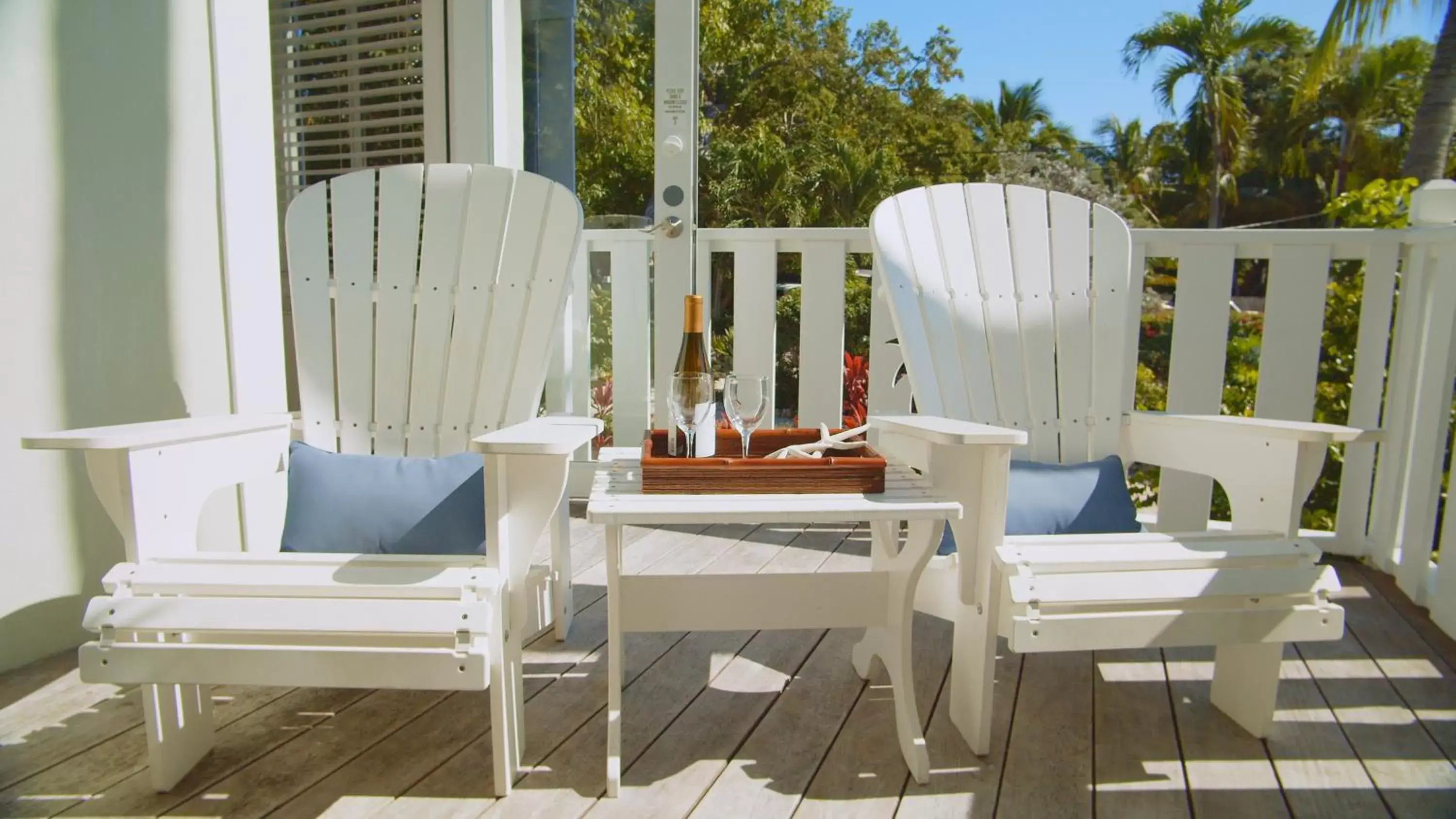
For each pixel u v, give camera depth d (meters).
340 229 1.77
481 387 1.75
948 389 1.72
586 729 1.50
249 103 2.04
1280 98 17.97
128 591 1.19
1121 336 1.76
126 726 1.50
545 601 1.50
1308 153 18.36
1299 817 1.26
